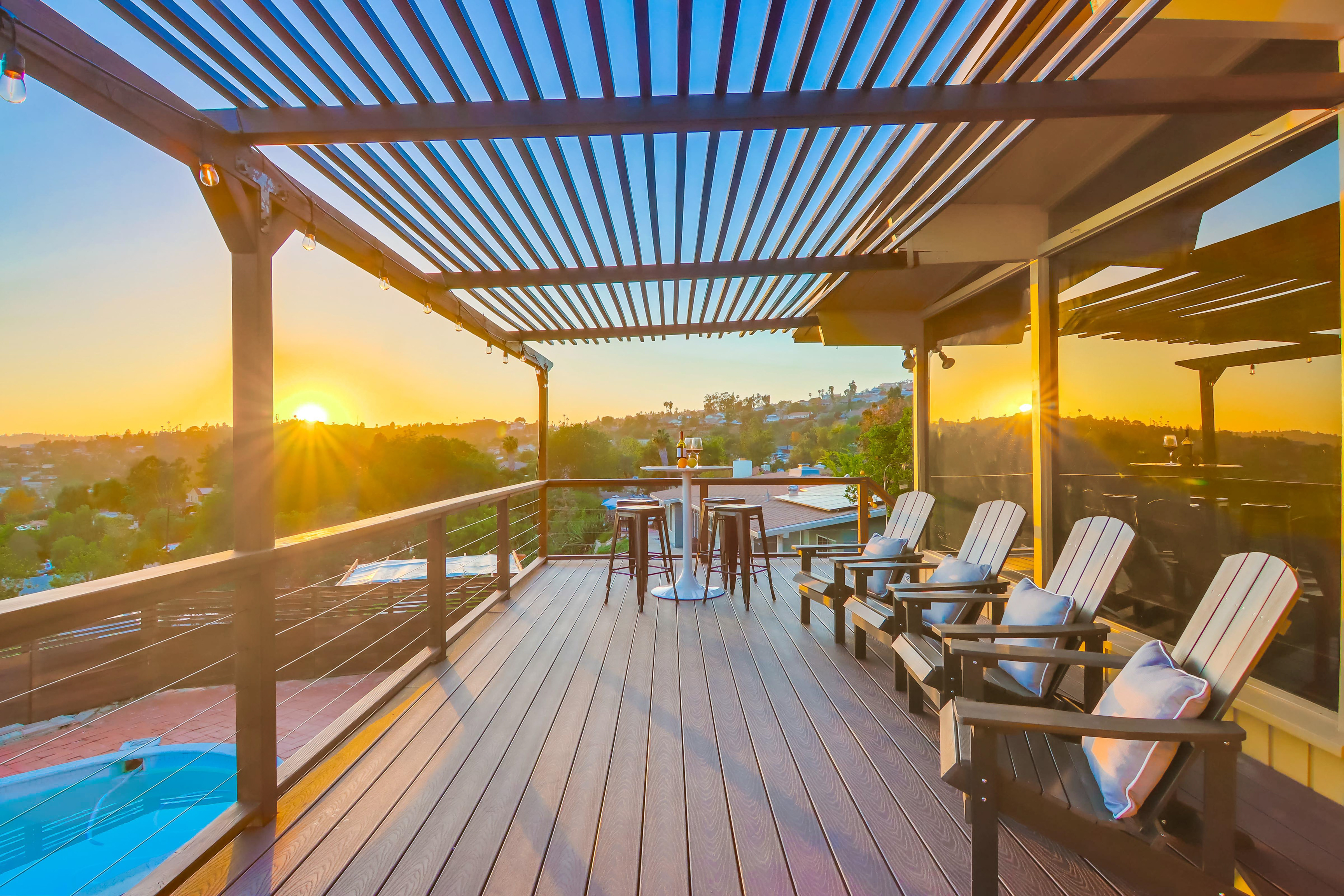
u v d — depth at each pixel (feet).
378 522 9.65
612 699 10.43
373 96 6.72
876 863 6.26
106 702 29.94
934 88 6.84
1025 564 14.98
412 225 10.19
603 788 7.69
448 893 5.90
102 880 13.71
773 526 36.19
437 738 9.04
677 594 17.51
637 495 28.60
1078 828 5.55
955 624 10.49
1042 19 7.03
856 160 8.57
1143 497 11.38
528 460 79.61
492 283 13.79
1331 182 7.98
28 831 15.78
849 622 15.07
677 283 14.64
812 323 20.61
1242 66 9.21
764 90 6.82
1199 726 5.27
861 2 5.42
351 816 7.14
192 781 18.42
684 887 5.95
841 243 12.48
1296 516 8.52
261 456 7.15
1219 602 6.48
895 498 21.47
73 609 4.58
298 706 29.07
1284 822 6.69
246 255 7.18
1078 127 10.69
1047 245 13.46
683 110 6.91
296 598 33.17
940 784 7.73
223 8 5.09
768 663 12.17
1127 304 11.60
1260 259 8.93
